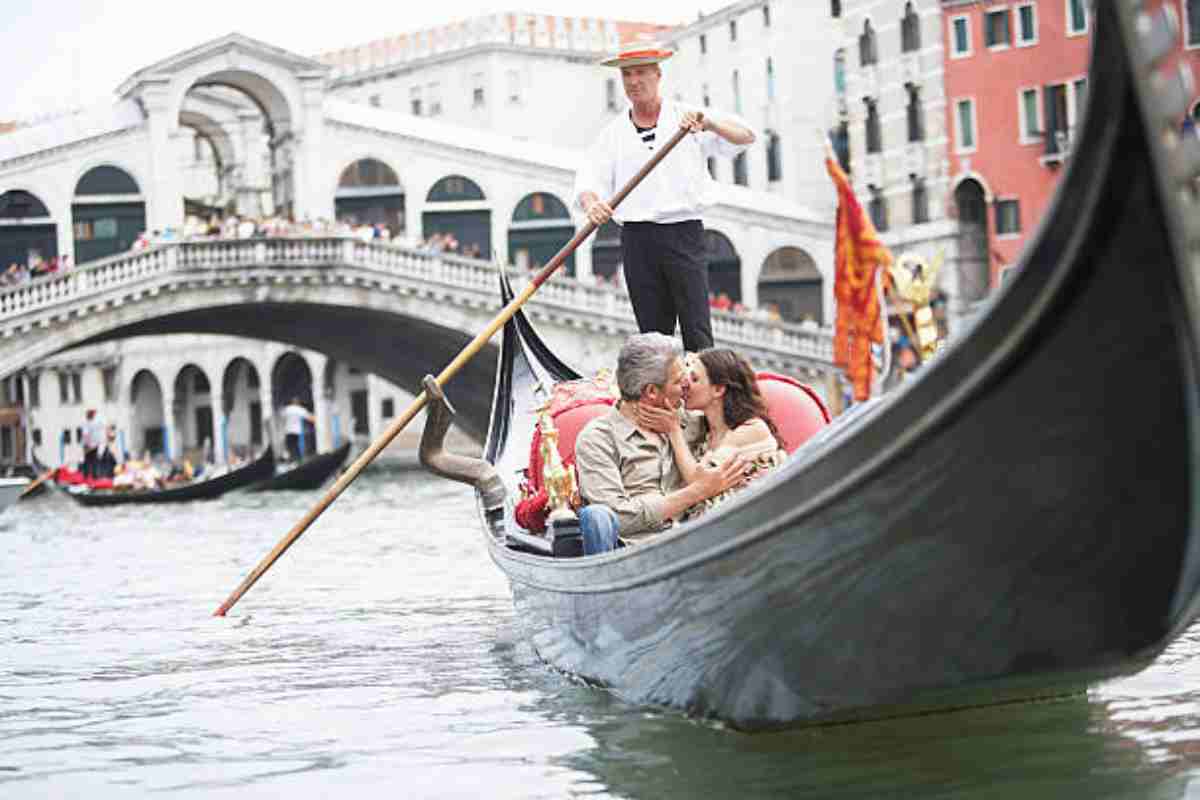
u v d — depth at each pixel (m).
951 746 5.78
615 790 5.50
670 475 6.84
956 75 39.91
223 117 50.00
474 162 44.97
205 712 7.25
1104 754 5.64
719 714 6.07
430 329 38.88
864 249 10.42
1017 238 38.94
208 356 62.03
